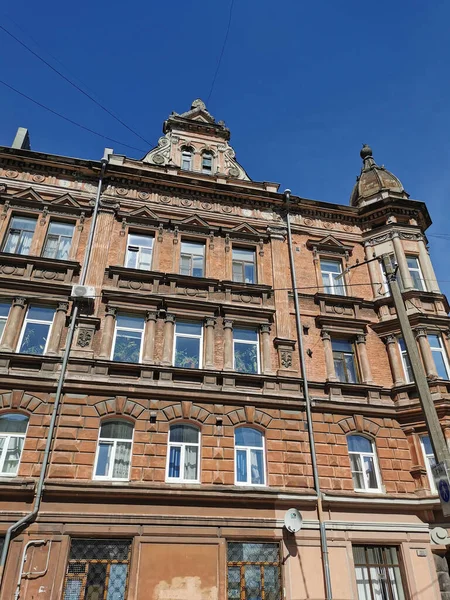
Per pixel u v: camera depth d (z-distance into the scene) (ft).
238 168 76.89
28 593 38.55
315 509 48.11
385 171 82.79
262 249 67.26
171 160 73.67
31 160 64.49
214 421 50.49
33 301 54.34
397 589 46.98
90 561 41.47
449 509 31.04
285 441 51.49
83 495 43.21
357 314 64.39
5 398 46.65
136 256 62.39
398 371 59.31
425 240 73.00
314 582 44.34
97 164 65.98
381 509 49.88
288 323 60.64
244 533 45.06
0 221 59.67
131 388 49.83
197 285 60.64
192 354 55.98
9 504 41.96
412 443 54.65
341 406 55.21
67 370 49.62
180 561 42.55
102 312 55.01
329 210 73.77
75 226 61.98
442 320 62.39
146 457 46.88
